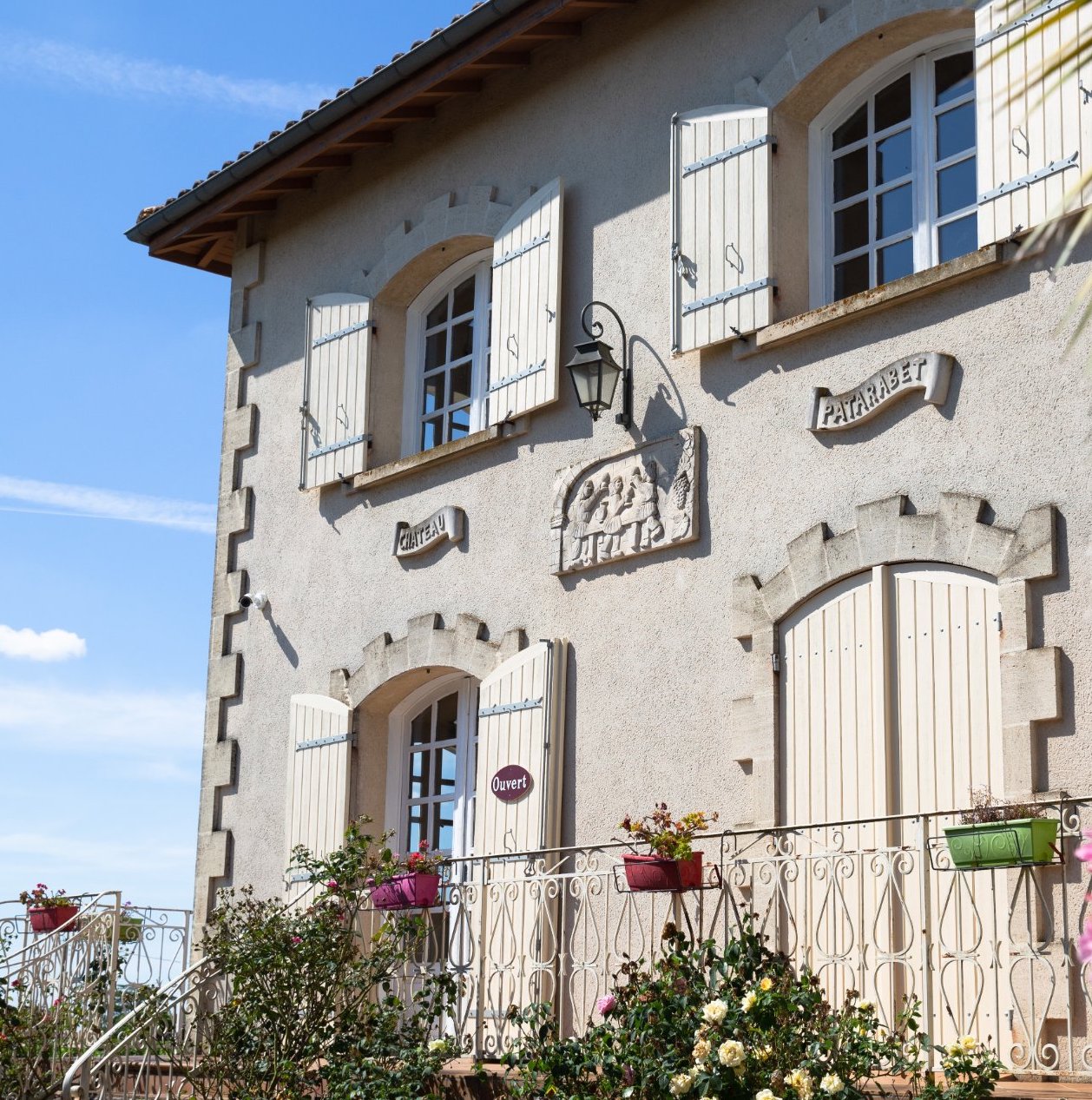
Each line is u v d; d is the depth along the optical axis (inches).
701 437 356.8
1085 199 290.2
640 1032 260.7
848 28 341.1
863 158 353.1
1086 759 275.7
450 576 417.7
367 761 435.2
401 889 357.1
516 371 404.2
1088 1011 261.1
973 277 308.0
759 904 323.0
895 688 309.9
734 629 340.2
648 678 358.6
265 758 466.6
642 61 393.7
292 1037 339.6
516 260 411.8
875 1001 298.0
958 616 301.1
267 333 503.2
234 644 488.4
